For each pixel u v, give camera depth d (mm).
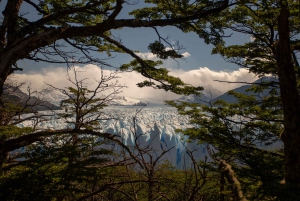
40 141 5535
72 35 5992
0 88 5020
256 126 7805
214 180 8844
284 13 4129
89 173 4781
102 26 5945
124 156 6934
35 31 6711
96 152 5297
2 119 6113
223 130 7637
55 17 5957
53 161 4758
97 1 6098
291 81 4105
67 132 5840
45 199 4223
